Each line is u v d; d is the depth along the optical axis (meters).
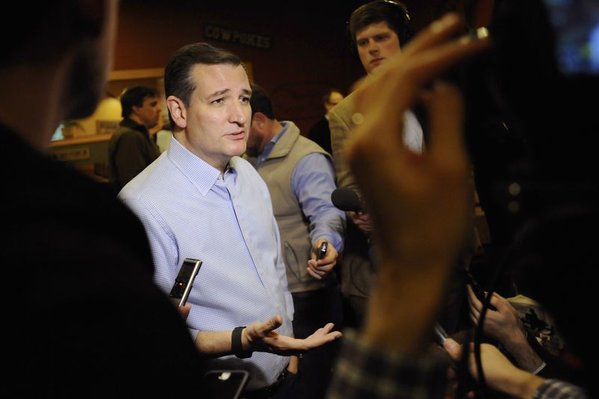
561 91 0.66
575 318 0.70
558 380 0.98
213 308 1.96
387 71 0.54
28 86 0.67
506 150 0.88
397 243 0.54
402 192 0.52
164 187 1.95
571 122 0.67
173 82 2.03
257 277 2.05
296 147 3.10
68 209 0.63
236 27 7.54
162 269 1.91
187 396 0.65
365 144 0.51
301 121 7.98
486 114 0.85
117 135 5.34
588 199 0.68
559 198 0.69
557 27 0.65
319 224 2.85
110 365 0.59
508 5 0.68
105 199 0.71
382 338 0.56
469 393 1.08
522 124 0.71
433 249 0.53
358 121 0.55
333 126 2.84
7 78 0.65
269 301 2.05
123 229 0.73
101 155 6.81
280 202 3.09
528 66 0.67
